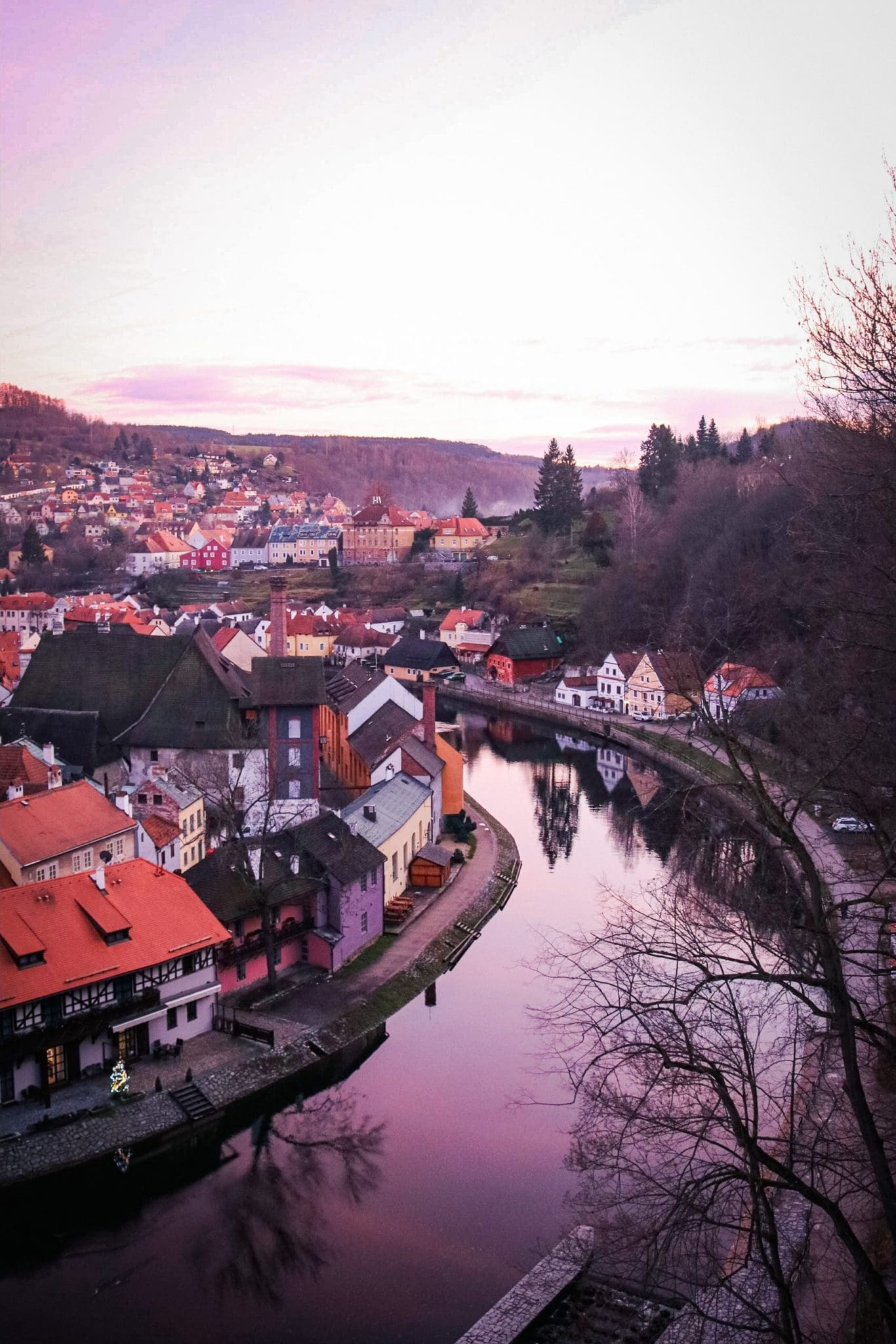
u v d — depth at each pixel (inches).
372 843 2920.8
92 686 3634.4
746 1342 1323.8
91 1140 1915.6
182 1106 2026.3
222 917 2450.8
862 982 1866.4
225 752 3324.3
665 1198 1400.1
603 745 5438.0
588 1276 1569.9
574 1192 1827.0
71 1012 2049.7
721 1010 1309.1
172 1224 1781.5
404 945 2807.6
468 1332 1469.0
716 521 6382.9
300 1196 1845.5
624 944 1449.3
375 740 3725.4
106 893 2228.1
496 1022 2448.3
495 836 3759.8
